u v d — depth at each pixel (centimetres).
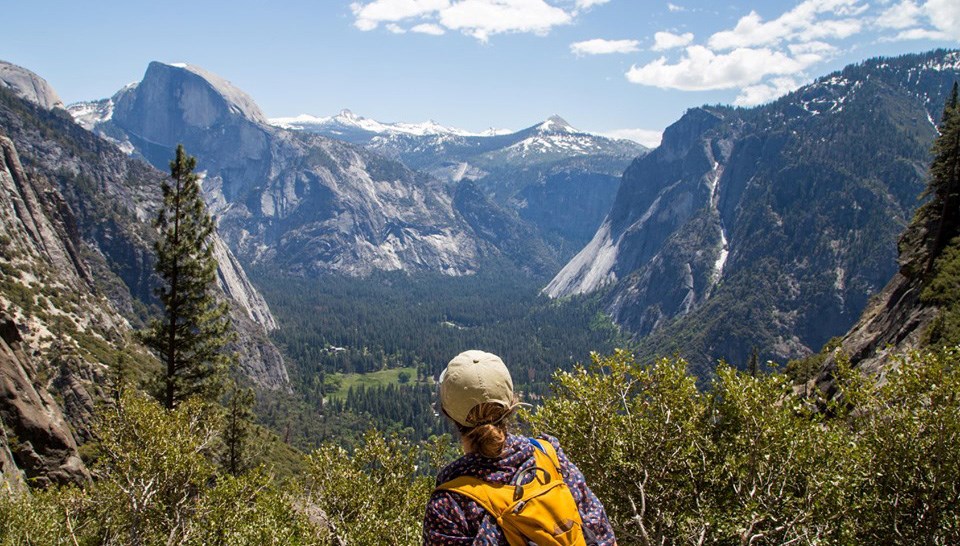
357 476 1471
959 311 2734
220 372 3409
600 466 906
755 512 810
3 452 2536
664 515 880
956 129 4491
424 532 297
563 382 974
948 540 779
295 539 1492
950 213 4447
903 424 805
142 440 1675
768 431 857
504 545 280
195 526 1580
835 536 823
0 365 2853
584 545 295
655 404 951
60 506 1838
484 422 302
